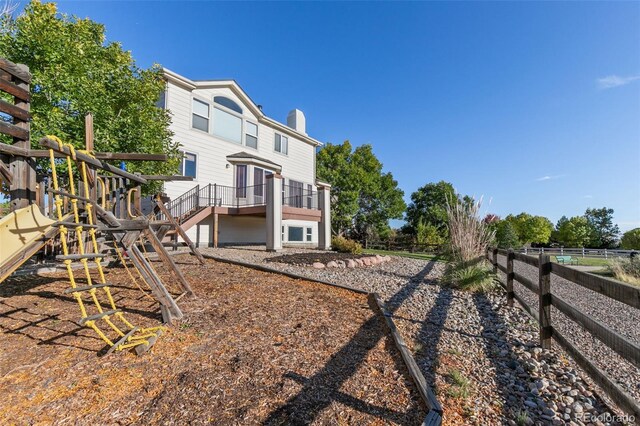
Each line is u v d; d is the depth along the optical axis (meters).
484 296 5.07
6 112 2.87
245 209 11.23
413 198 30.42
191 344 2.48
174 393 1.82
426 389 1.90
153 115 7.64
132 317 3.02
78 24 6.38
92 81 6.07
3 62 2.81
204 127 11.79
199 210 10.63
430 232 20.59
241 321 3.05
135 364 2.13
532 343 3.07
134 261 3.08
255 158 12.80
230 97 12.84
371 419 1.65
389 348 2.64
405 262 9.40
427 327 3.37
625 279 8.91
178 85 10.89
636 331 3.89
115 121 6.40
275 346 2.52
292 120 16.89
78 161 3.04
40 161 5.39
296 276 5.18
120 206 4.68
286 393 1.86
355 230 27.12
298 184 16.27
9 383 1.86
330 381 2.04
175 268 3.77
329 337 2.79
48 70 5.56
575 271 2.35
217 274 5.18
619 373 2.60
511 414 1.87
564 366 2.58
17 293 3.61
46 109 5.58
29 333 2.57
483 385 2.21
